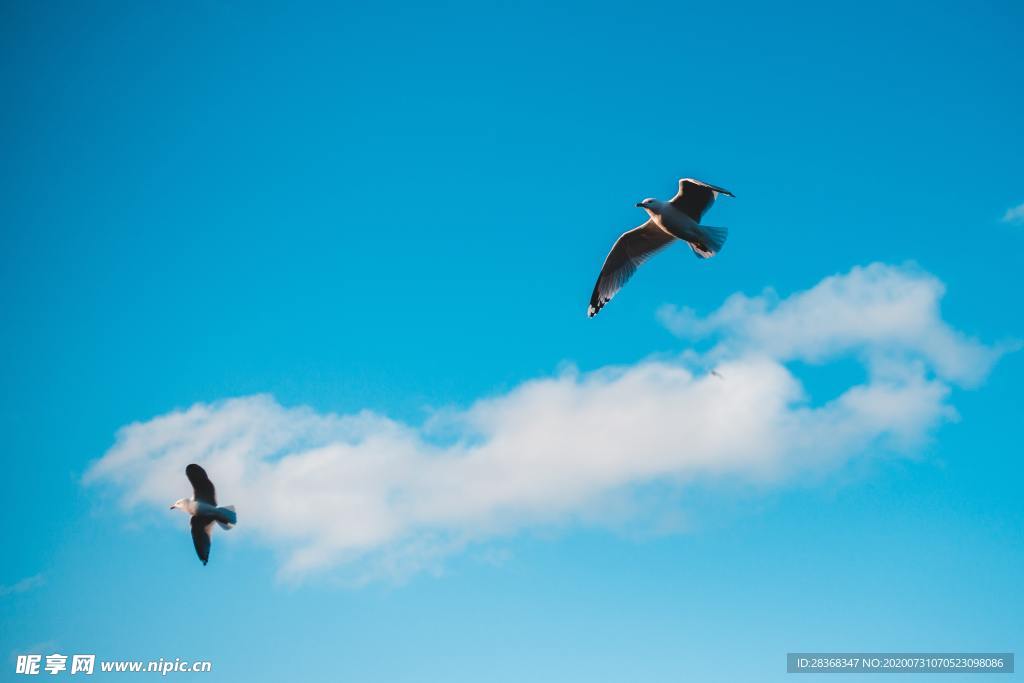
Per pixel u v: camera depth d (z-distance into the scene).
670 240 17.78
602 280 18.25
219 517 16.33
